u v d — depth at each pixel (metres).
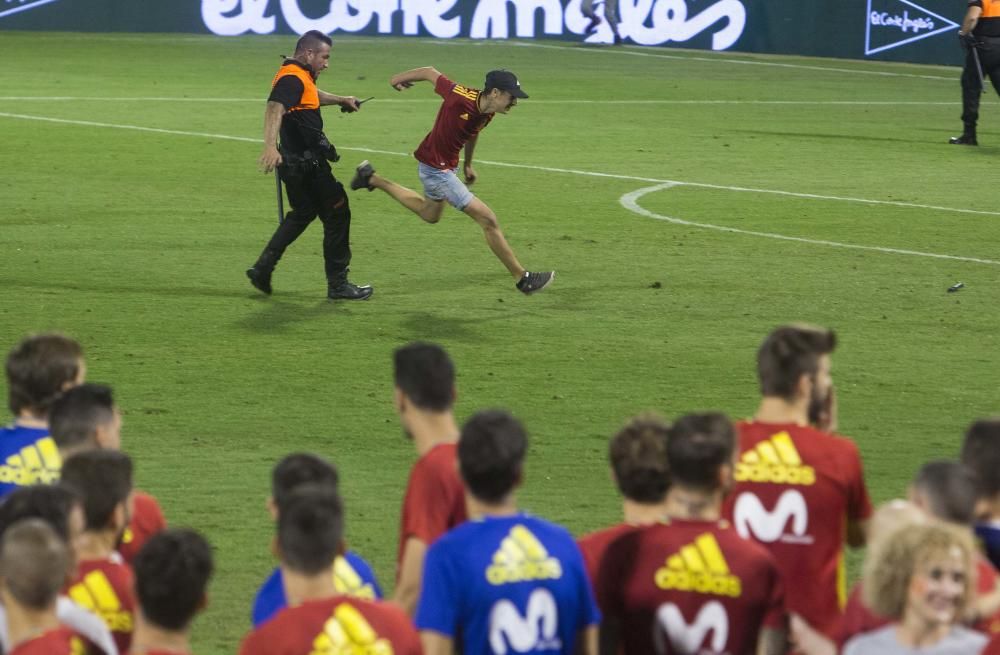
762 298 22.69
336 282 21.84
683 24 75.62
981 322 21.42
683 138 42.62
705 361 18.98
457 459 7.89
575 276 24.05
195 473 14.38
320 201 21.39
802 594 9.02
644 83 58.69
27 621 6.78
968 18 41.56
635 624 7.96
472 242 26.75
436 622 7.58
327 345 19.38
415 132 42.25
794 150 40.56
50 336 10.22
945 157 39.78
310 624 7.14
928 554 6.98
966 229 29.05
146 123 42.47
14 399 10.10
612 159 38.09
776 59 72.00
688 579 7.86
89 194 30.55
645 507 8.24
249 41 71.69
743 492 9.10
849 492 9.11
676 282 23.73
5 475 9.87
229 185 32.28
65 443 9.21
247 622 11.18
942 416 16.81
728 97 54.62
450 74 58.59
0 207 28.70
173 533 7.07
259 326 20.25
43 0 72.69
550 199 31.73
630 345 19.73
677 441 7.89
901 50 72.12
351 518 13.33
